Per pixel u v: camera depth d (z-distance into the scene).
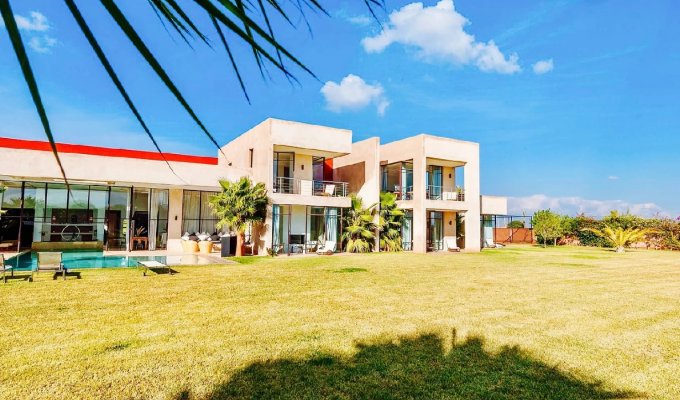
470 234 25.91
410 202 24.56
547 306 8.55
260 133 21.06
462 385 4.73
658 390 4.68
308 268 14.46
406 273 13.49
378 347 5.89
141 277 11.51
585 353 5.78
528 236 37.00
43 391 4.37
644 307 8.57
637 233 26.75
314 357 5.46
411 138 24.81
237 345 5.86
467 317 7.55
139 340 5.98
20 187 18.61
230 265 14.96
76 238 19.39
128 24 0.72
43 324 6.64
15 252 17.39
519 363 5.39
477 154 26.39
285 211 21.59
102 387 4.49
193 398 4.30
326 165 28.95
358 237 22.53
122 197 20.03
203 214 22.12
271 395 4.40
